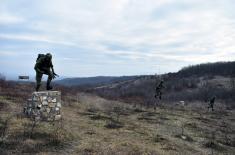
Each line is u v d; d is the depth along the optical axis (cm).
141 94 9588
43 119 2153
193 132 2948
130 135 2191
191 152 2044
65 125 2122
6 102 2633
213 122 4075
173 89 12738
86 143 1759
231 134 3209
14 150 1477
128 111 3944
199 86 12938
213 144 2427
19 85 4197
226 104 8944
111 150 1670
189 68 17175
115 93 9338
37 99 2142
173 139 2402
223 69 15825
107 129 2277
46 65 2267
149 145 1970
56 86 5150
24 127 1834
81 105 3519
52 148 1587
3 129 1742
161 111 4491
